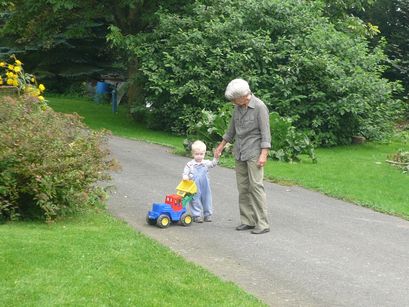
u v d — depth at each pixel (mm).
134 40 18469
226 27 17797
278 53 17703
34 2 19969
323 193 10469
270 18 18281
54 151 7125
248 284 5777
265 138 7484
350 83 17469
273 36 18562
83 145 7578
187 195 7812
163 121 18688
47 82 30500
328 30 19000
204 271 5852
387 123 19141
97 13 20625
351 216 8930
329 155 15703
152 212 7645
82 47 30281
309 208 9289
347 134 18156
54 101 26875
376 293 5680
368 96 17938
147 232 7363
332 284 5875
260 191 7582
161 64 18172
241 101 7477
